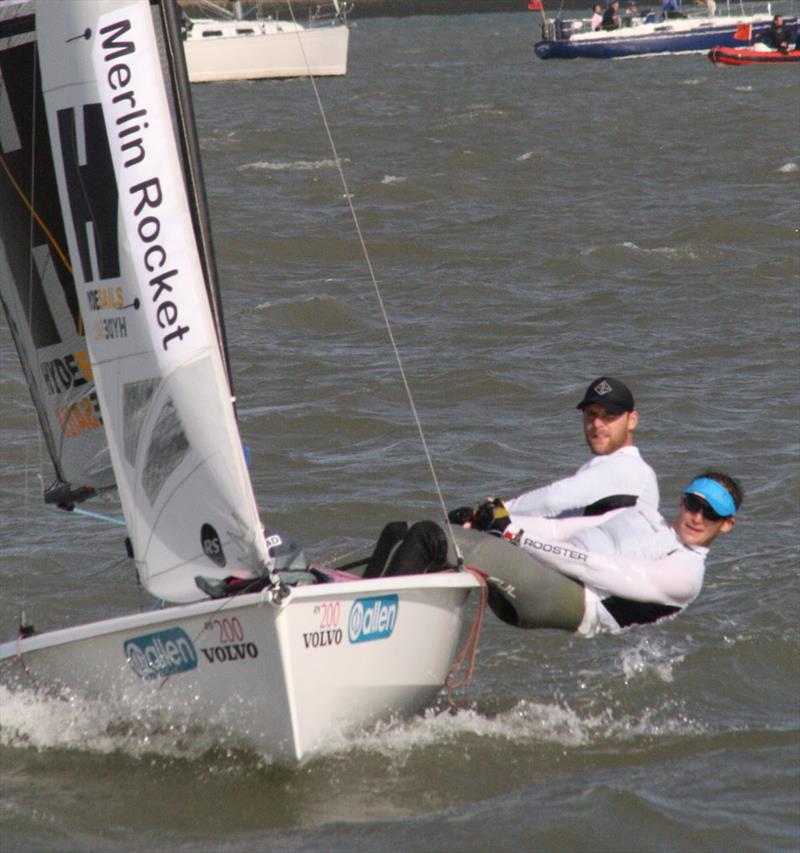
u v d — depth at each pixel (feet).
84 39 72.23
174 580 74.18
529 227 289.12
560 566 79.61
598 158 403.13
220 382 70.59
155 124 71.26
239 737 73.41
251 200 334.44
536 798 71.97
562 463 136.77
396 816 69.87
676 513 122.21
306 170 390.83
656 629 96.68
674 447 140.87
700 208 310.24
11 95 78.38
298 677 69.92
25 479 132.77
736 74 655.35
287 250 264.31
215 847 66.95
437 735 79.05
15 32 77.30
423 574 75.82
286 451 142.10
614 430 82.33
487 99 581.94
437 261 254.47
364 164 400.26
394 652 74.33
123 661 75.25
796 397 159.84
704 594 102.53
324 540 116.37
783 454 137.80
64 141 73.56
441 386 167.32
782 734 81.20
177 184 71.05
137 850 66.74
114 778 73.56
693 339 190.49
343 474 133.39
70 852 66.64
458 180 360.07
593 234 277.64
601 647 94.12
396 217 306.55
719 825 68.95
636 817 69.62
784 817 69.92
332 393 164.14
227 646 71.00
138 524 74.95
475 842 67.15
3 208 80.38
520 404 159.74
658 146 426.10
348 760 75.05
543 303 216.95
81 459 82.89
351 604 71.15
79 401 82.17
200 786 72.49
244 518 70.49
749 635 94.99
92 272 73.77
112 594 104.68
